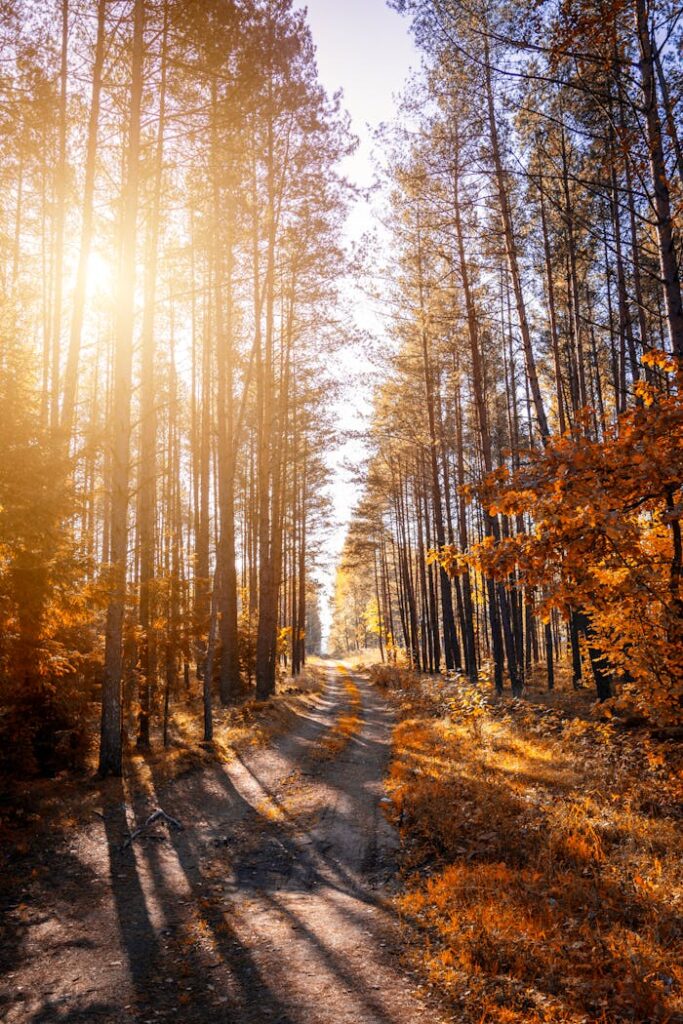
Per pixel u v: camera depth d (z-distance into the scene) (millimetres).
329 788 11742
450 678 23531
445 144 18109
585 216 18984
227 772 13227
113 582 10961
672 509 5133
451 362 24984
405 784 10727
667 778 8578
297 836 9148
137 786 11578
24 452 8695
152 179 15578
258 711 20016
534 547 5324
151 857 8375
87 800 10461
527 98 11289
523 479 5273
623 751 10398
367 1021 4406
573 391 21922
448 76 15594
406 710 21312
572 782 9789
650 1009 4168
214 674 25672
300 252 19172
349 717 21156
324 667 64938
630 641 6031
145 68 13648
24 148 14445
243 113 12922
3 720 10586
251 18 13117
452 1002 4582
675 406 5004
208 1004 4770
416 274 21734
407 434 25891
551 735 13391
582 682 23625
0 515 8211
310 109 16469
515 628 29828
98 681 15570
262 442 22969
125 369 12891
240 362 22859
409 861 7648
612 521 4445
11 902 6777
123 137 14766
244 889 7301
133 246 13078
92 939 5988
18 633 9586
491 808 8656
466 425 29875
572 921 5527
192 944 5855
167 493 30516
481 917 5711
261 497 22969
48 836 8844
